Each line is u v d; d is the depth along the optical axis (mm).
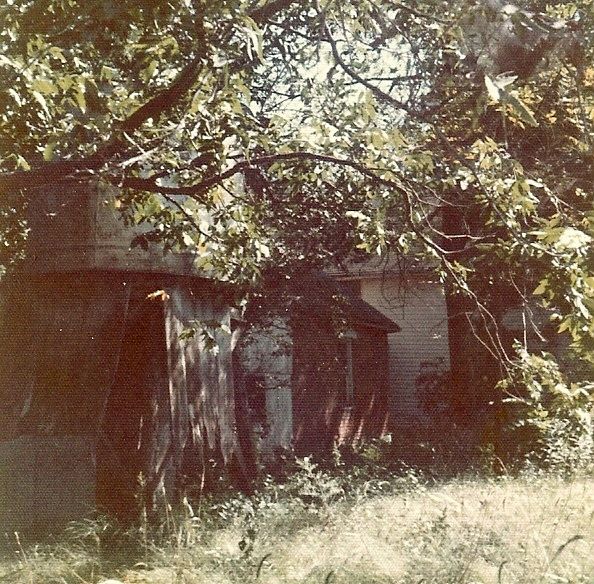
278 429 22000
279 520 10695
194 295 14883
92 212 13445
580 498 12445
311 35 10945
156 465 13875
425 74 10938
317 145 9953
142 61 8766
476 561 8195
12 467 13180
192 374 14656
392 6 9703
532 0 10094
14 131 9203
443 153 11695
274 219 15984
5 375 13617
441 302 31344
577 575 7781
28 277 13742
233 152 10930
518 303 19734
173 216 11883
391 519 10773
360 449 22172
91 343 13578
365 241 11820
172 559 9258
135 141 9945
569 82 12852
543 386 10234
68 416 13375
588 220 8219
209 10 8047
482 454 18234
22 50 7312
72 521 12008
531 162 15023
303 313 21250
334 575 7730
